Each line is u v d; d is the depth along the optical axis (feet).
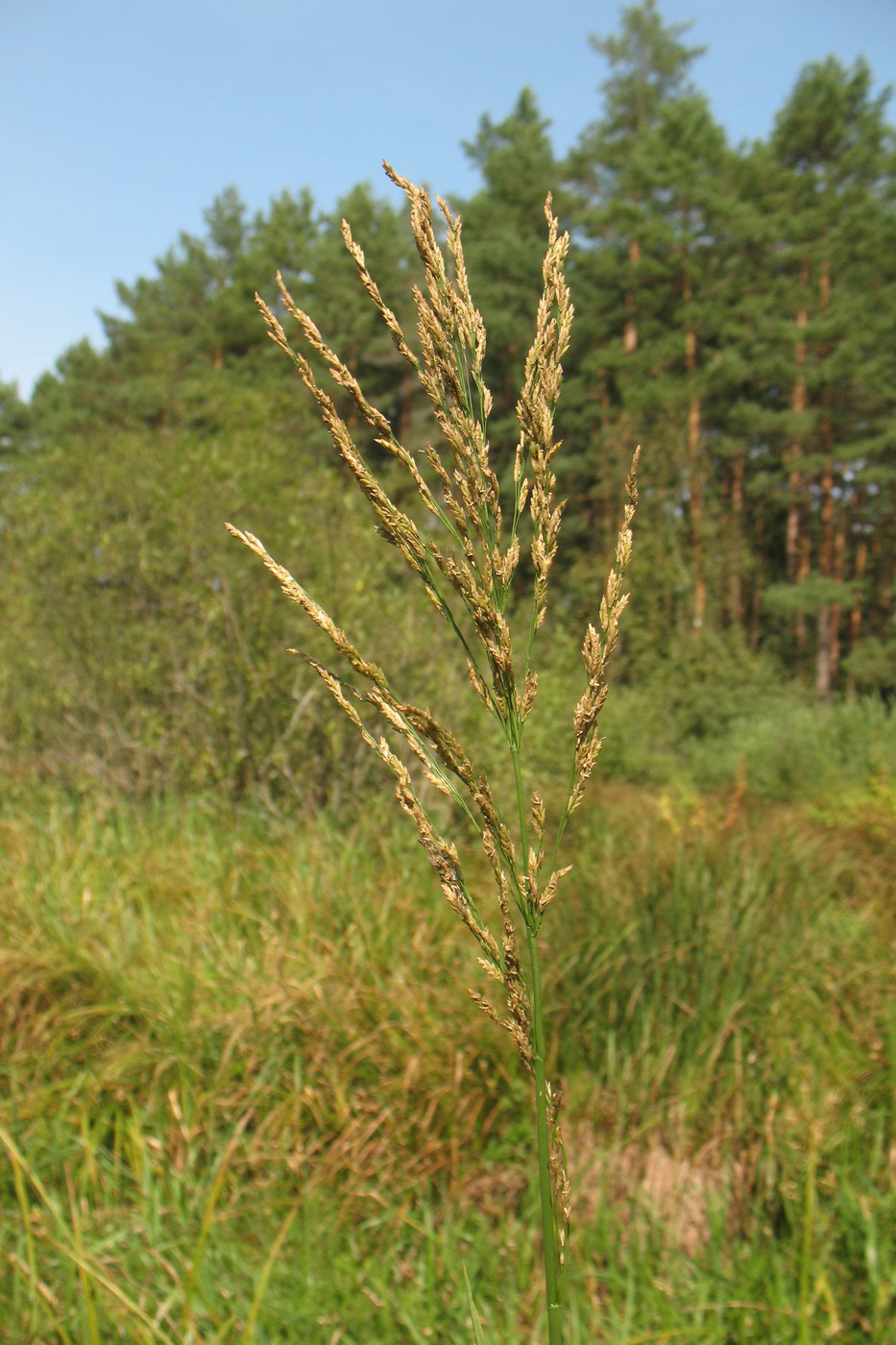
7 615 24.11
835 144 85.61
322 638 21.17
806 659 85.35
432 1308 8.15
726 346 82.07
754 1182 9.64
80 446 26.40
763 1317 7.75
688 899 13.26
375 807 19.70
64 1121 10.97
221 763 21.81
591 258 82.53
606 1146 10.59
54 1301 7.64
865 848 21.30
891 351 79.25
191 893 15.93
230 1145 9.33
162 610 23.49
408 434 72.49
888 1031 11.15
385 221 85.66
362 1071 11.69
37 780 22.89
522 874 3.31
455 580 3.28
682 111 83.76
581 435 82.02
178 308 104.27
